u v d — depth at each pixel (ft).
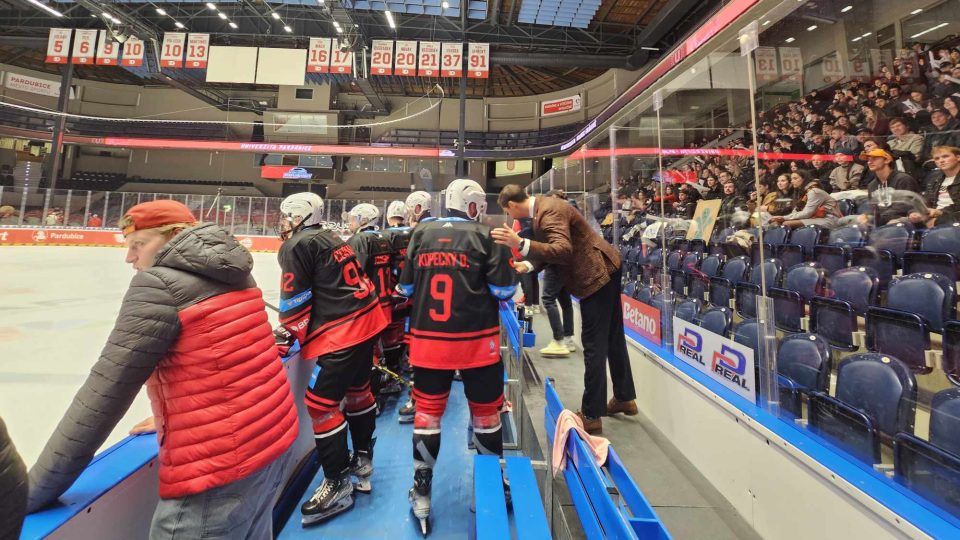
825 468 3.92
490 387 5.75
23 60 67.00
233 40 59.41
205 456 3.04
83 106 72.64
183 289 2.98
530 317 9.24
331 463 5.82
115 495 3.04
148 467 3.42
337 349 5.86
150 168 74.84
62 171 71.61
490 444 5.76
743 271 9.25
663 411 7.34
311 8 49.73
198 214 50.37
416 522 5.72
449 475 6.90
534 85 69.97
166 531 3.05
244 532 3.33
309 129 72.08
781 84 11.29
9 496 1.98
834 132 11.82
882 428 4.25
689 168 11.69
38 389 9.09
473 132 74.33
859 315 7.64
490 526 3.33
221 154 75.56
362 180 73.97
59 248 44.42
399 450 7.77
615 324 7.75
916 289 6.71
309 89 72.49
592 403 7.06
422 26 51.78
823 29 11.86
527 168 73.00
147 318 2.78
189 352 3.00
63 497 2.79
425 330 5.54
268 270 34.63
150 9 51.93
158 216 3.44
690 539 4.81
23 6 50.93
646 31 44.70
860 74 12.10
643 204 11.94
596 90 63.57
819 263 9.57
